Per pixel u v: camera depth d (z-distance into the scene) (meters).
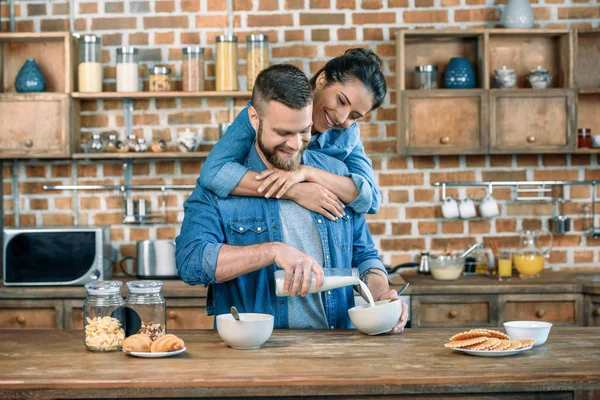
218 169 2.26
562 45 4.34
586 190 4.49
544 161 4.48
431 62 4.42
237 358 1.91
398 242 4.44
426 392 1.72
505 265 4.09
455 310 3.88
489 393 1.75
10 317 3.92
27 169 4.45
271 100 2.01
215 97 4.41
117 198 4.45
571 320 3.90
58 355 1.97
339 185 2.33
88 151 4.38
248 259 2.12
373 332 2.16
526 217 4.48
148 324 2.05
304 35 4.41
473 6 4.42
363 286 2.22
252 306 2.28
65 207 4.45
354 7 4.41
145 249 4.10
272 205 2.29
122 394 1.72
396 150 4.41
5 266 3.97
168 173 4.44
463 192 4.46
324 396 1.75
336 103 2.34
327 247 2.30
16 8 4.43
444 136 4.18
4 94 4.15
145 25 4.42
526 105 4.20
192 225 2.27
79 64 4.26
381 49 4.40
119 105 4.42
